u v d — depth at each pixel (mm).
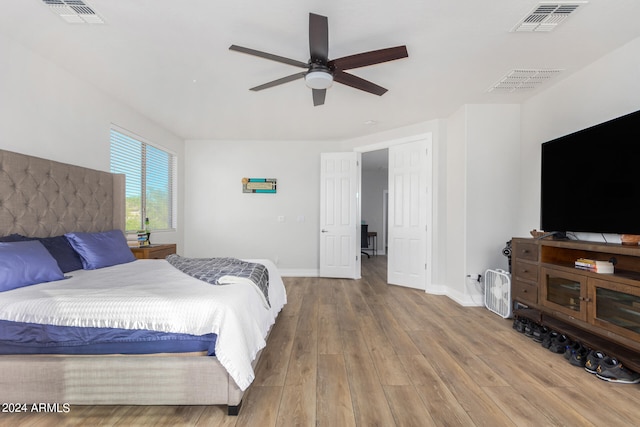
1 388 1634
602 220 2404
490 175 3807
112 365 1640
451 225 4219
